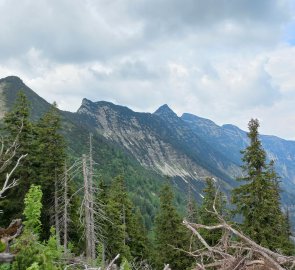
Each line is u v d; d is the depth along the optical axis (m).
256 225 22.34
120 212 40.81
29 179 27.41
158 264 33.94
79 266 12.71
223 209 28.06
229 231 8.15
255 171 23.48
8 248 8.83
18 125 26.98
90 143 27.98
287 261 6.89
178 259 32.09
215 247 7.99
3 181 26.72
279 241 22.45
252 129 24.09
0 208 26.86
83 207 28.28
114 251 34.25
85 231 28.20
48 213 28.72
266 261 7.02
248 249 7.46
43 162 28.72
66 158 30.12
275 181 27.25
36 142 28.50
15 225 9.99
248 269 7.22
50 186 29.62
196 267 8.02
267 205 22.52
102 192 37.66
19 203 26.70
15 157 26.88
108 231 34.44
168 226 33.34
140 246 41.88
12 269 8.23
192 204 34.84
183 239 32.62
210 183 30.28
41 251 8.99
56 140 29.75
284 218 27.53
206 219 29.91
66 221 28.06
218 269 7.61
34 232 9.70
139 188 192.75
